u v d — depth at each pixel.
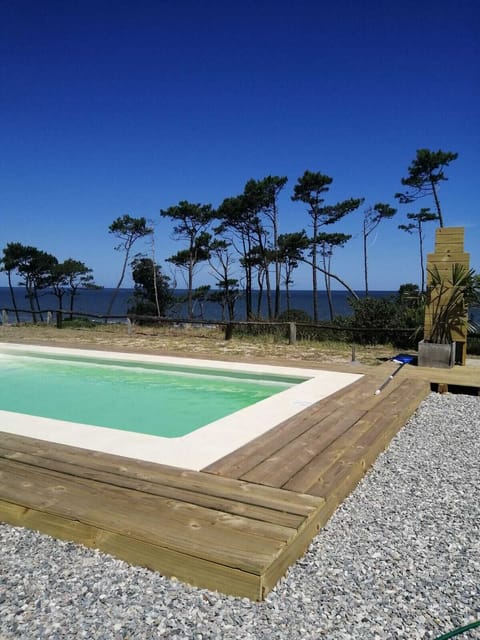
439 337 7.05
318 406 4.64
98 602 1.95
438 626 1.86
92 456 3.21
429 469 3.53
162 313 28.55
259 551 2.05
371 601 2.01
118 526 2.25
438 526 2.68
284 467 3.04
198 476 2.88
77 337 11.77
